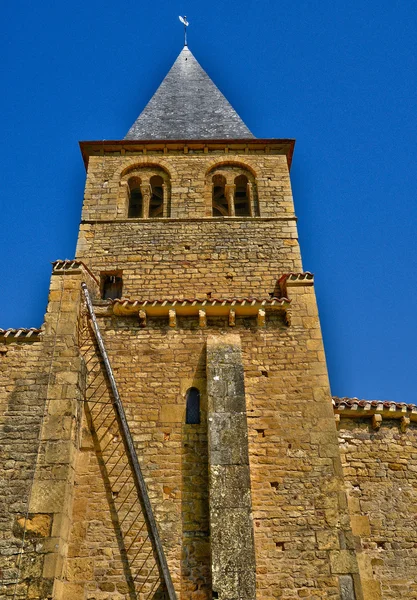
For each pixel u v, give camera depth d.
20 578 10.69
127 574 11.39
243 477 11.68
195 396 13.73
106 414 13.31
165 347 14.38
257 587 11.13
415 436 14.40
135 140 19.81
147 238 17.38
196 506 12.11
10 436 12.30
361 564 12.48
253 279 16.44
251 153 20.11
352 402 14.33
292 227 17.73
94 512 12.06
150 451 12.84
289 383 13.80
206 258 16.89
